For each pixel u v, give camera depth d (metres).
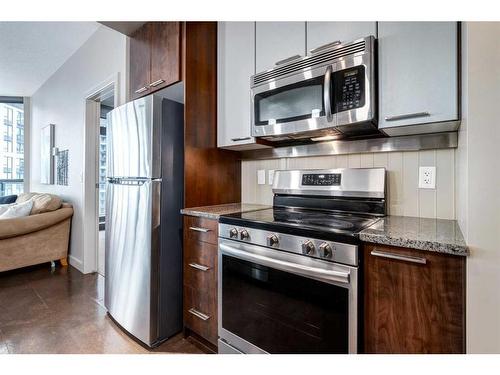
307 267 1.16
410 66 1.19
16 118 5.14
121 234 1.93
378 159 1.62
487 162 0.82
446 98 1.10
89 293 2.58
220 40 2.01
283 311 1.26
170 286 1.81
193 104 1.89
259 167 2.18
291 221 1.36
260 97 1.70
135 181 1.83
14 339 1.80
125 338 1.82
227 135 1.96
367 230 1.11
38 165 4.64
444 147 1.39
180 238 1.87
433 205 1.44
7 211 3.23
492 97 0.82
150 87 2.13
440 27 1.12
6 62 3.71
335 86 1.37
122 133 1.96
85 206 3.15
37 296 2.50
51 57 3.57
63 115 3.75
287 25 1.60
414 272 0.95
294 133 1.58
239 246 1.44
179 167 1.86
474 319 0.84
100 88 2.88
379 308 1.01
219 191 2.09
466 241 0.86
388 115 1.25
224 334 1.52
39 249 3.19
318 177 1.77
